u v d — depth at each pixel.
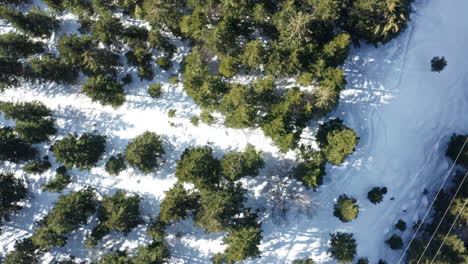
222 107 33.84
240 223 33.22
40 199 37.78
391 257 35.56
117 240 36.84
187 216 34.91
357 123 36.47
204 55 36.44
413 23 37.59
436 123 37.06
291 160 36.03
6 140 35.12
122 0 37.28
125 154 35.06
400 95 36.84
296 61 32.56
